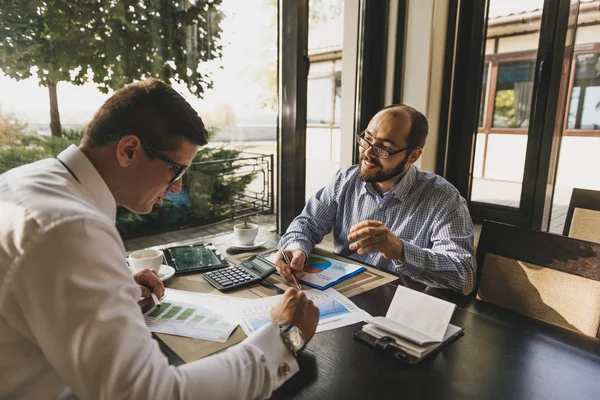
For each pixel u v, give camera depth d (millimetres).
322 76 3314
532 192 2113
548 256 967
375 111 2398
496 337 839
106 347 458
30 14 1757
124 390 457
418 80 2254
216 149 3273
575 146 2174
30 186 542
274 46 1918
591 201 1400
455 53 2309
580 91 2107
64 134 1882
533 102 2041
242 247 1365
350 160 2588
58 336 462
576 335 853
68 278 463
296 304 717
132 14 2180
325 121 3447
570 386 672
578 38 1945
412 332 804
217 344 771
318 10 2424
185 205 3367
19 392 537
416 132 1301
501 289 1026
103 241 513
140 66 2256
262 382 582
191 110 640
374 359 742
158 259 1082
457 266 1080
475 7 2195
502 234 1058
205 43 2424
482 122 2328
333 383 669
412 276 1136
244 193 3451
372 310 943
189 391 499
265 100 2133
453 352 776
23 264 467
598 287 879
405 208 1382
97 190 606
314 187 2732
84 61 1964
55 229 475
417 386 665
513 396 643
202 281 1093
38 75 1801
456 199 1312
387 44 2299
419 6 2184
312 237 1462
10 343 511
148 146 600
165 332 811
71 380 472
